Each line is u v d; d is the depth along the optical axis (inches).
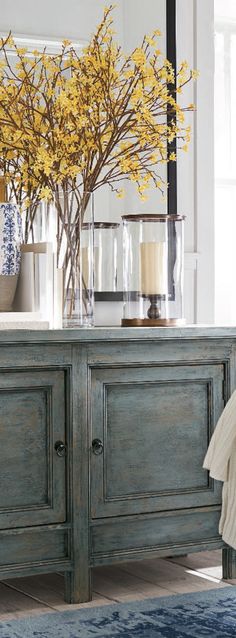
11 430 103.2
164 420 112.3
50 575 120.6
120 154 127.0
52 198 119.7
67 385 106.2
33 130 122.7
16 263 116.0
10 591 112.7
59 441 105.7
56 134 122.5
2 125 123.2
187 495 113.6
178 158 141.9
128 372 109.8
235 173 158.9
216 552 132.6
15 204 116.4
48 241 118.4
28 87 125.7
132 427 110.3
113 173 133.6
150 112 126.3
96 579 117.5
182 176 142.5
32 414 104.4
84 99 124.0
